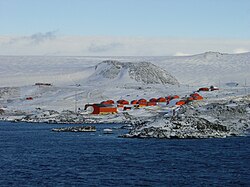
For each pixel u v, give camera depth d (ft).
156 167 240.73
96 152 309.01
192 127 399.85
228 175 216.54
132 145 345.10
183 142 357.82
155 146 334.65
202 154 287.69
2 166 250.57
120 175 219.20
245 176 213.87
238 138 383.45
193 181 203.92
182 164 249.34
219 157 274.16
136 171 229.45
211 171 226.99
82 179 210.38
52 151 321.32
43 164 256.52
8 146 360.48
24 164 257.75
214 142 354.33
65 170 234.79
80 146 351.25
